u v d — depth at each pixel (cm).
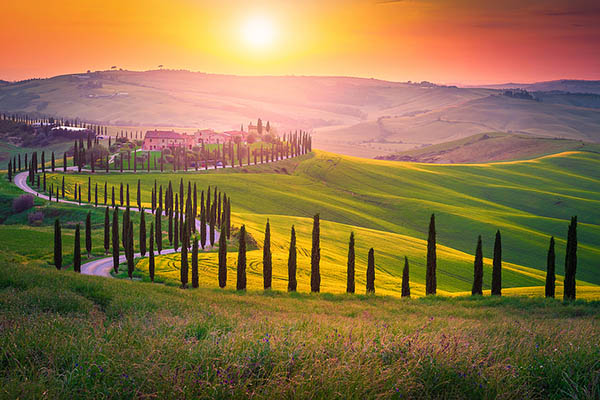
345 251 13238
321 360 676
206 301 3175
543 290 6938
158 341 759
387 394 583
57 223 7269
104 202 16750
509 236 18600
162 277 7788
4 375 640
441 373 658
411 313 3456
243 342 768
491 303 4406
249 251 11156
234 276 8162
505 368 674
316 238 6059
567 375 642
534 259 16762
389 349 748
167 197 14588
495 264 5622
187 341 764
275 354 694
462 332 998
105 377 605
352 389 592
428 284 5878
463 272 12462
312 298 4875
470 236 19075
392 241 15475
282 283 7969
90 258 9494
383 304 4278
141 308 1881
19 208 14725
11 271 2658
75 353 702
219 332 926
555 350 780
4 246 9500
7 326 868
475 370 673
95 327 941
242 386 589
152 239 7450
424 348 741
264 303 3672
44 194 16988
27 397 549
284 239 13362
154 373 607
